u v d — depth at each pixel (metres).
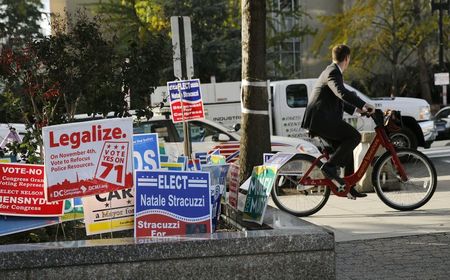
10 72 7.16
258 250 5.23
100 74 7.34
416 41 49.34
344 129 9.75
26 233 6.42
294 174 10.28
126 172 5.83
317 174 10.23
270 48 49.28
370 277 7.18
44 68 7.25
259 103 10.70
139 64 7.53
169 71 24.27
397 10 48.41
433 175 10.63
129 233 6.38
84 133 5.73
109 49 7.42
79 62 7.27
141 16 37.84
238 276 5.22
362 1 49.25
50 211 6.01
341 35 50.09
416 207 10.70
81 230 6.79
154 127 15.37
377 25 49.50
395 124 10.29
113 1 38.16
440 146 28.77
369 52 50.31
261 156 10.69
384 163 10.55
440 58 44.88
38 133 7.14
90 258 5.00
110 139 5.80
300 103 20.77
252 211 6.34
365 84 52.31
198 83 12.73
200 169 6.88
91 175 5.74
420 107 20.94
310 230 5.45
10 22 39.88
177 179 5.84
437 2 42.56
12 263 4.91
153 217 5.79
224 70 40.53
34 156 7.05
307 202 10.45
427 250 8.24
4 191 5.88
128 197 6.00
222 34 41.25
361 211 10.92
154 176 5.83
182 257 5.13
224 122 20.52
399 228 9.46
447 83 44.34
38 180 5.97
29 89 7.17
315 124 9.74
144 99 7.76
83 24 7.39
